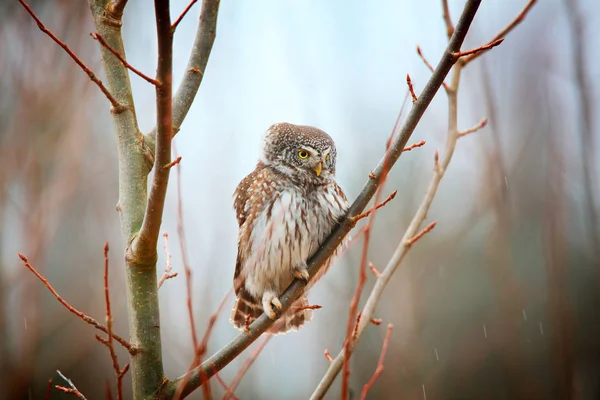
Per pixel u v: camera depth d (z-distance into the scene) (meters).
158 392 5.93
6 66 12.17
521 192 17.00
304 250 8.48
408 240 6.73
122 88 6.38
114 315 13.60
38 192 10.72
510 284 13.70
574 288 16.31
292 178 8.84
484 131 13.48
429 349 16.64
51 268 14.45
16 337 10.96
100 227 14.09
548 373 15.14
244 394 15.19
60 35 12.10
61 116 11.45
